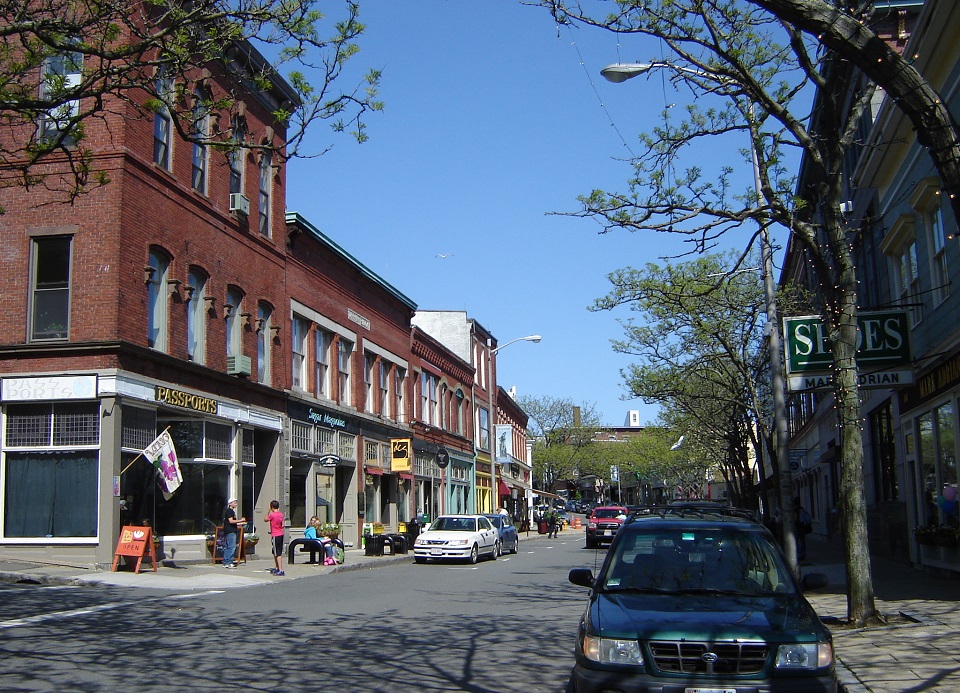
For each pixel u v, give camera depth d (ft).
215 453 80.69
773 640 20.99
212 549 78.69
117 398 65.46
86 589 55.67
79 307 66.74
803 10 23.97
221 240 83.35
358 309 120.26
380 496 124.77
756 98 42.91
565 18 41.78
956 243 55.11
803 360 68.13
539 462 285.23
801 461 151.23
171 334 74.18
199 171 81.30
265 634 38.88
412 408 141.49
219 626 41.01
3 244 68.18
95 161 67.77
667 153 45.75
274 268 94.53
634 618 22.08
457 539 90.94
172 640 36.81
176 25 33.53
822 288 42.24
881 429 84.12
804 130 41.32
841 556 90.84
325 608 48.67
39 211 67.97
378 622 43.42
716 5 43.96
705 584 25.09
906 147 65.05
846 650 33.30
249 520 86.38
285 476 93.91
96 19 33.42
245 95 86.99
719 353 94.32
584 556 104.83
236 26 34.14
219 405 80.64
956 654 31.73
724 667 20.74
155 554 68.33
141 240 70.13
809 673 20.71
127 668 30.86
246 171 89.35
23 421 66.80
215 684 28.66
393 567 86.43
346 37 35.09
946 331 58.59
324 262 108.78
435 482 151.94
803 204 42.70
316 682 29.32
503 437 200.54
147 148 71.72
